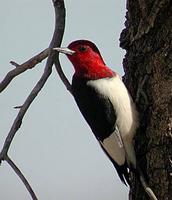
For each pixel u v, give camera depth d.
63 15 10.45
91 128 10.48
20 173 9.81
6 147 9.99
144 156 9.48
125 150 9.83
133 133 9.72
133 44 9.67
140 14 9.51
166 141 8.69
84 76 10.63
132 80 9.95
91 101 10.36
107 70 10.59
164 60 8.91
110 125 10.05
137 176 9.48
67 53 10.66
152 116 9.03
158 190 8.75
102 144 10.34
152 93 9.21
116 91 10.05
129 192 9.87
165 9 8.98
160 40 9.03
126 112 9.79
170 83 8.78
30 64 10.37
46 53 10.34
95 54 10.69
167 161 8.64
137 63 9.59
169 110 8.71
